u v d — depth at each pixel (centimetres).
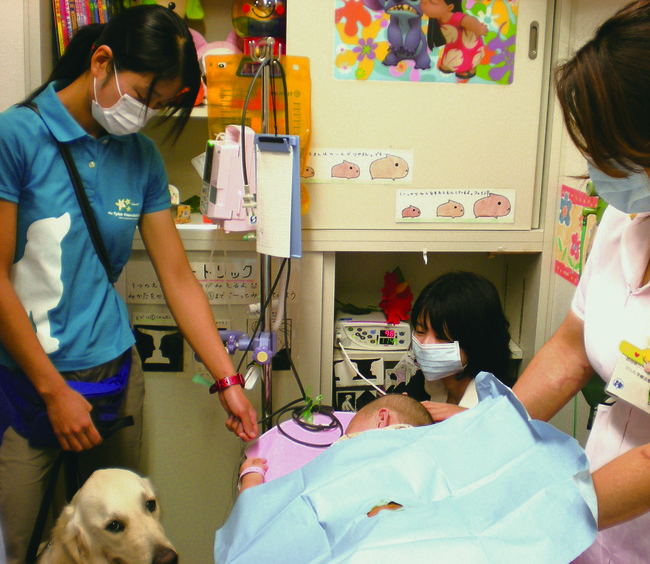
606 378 99
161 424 183
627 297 96
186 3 185
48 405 122
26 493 130
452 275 168
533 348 190
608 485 80
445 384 177
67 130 122
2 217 116
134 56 115
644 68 70
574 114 78
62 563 116
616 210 103
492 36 166
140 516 114
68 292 127
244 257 174
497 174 175
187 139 204
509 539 80
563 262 175
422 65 166
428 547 80
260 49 140
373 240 175
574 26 168
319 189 171
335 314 202
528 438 96
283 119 164
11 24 154
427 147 171
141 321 177
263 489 104
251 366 150
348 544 85
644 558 98
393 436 108
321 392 185
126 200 134
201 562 192
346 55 164
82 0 162
